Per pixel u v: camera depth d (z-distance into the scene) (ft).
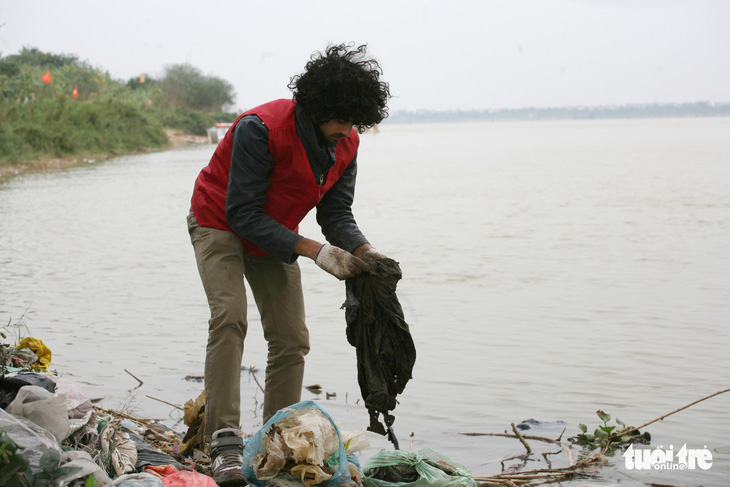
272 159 10.73
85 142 133.39
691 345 19.56
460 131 419.33
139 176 88.02
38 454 8.21
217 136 213.66
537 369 17.85
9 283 28.09
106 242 38.65
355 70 10.24
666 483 11.80
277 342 11.75
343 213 11.71
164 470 10.18
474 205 54.60
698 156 112.98
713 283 26.73
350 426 14.47
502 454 13.20
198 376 17.29
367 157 138.21
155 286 27.50
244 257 11.60
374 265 10.63
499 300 24.82
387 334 10.68
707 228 40.29
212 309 11.07
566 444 13.64
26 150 109.81
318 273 29.84
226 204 10.87
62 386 10.21
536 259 32.27
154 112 219.61
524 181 76.38
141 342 20.11
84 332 21.06
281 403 11.78
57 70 183.42
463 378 17.31
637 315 22.59
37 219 48.73
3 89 122.62
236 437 10.70
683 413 15.07
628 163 100.37
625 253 33.32
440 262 31.86
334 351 19.43
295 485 9.62
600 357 18.71
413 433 14.25
